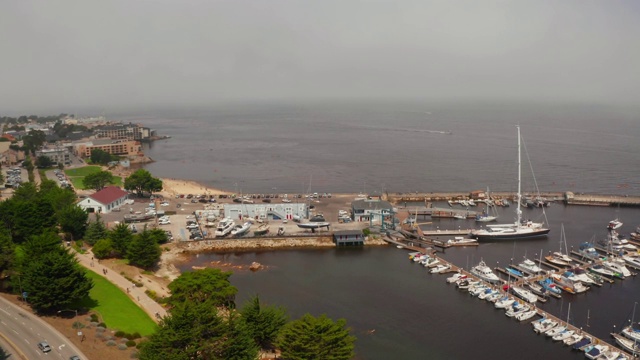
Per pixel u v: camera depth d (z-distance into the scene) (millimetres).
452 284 174750
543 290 165750
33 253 145625
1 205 198625
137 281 163500
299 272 185750
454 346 133375
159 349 95562
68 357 105688
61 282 126500
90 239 194750
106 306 139500
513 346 133500
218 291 140375
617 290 169875
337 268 190125
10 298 136750
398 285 173875
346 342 110500
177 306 107875
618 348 131875
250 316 121875
